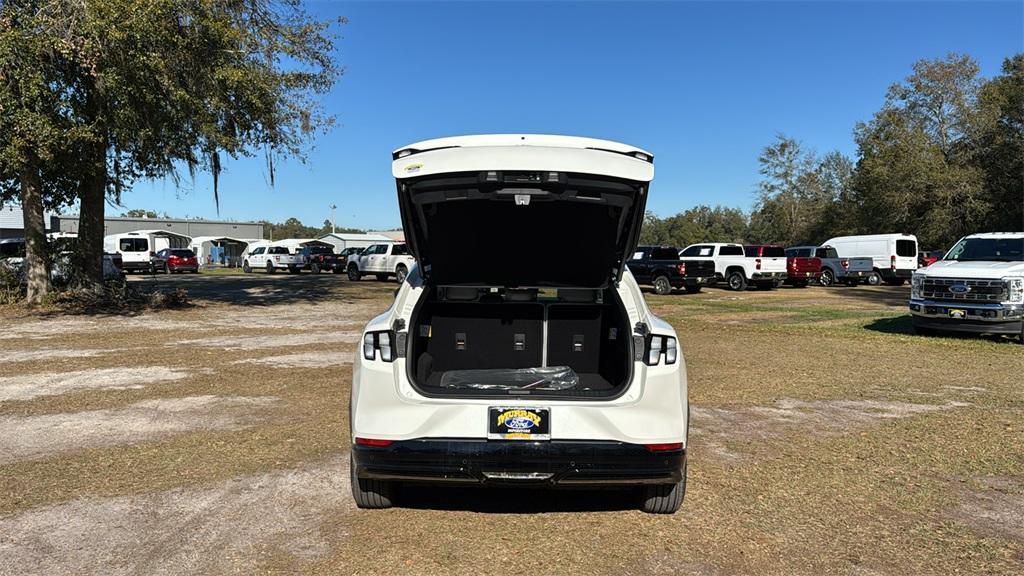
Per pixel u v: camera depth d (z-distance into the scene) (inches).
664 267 913.5
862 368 343.3
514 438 131.3
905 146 1633.9
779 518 148.6
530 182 136.8
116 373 317.1
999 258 466.0
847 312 649.0
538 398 133.2
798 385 298.7
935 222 1573.6
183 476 172.7
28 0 491.2
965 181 1557.6
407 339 139.3
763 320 581.0
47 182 610.5
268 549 131.1
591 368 171.3
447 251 161.9
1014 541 137.6
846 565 126.8
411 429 132.8
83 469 177.8
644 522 145.9
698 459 190.1
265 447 197.5
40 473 174.6
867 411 250.5
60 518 145.4
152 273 1501.0
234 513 148.9
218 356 369.4
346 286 1015.0
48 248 607.2
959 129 1660.9
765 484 169.9
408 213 151.7
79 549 130.3
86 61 486.0
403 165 137.4
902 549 133.7
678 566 125.7
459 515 148.9
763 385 298.0
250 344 416.5
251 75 581.6
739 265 986.7
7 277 623.5
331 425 222.2
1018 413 248.1
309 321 547.8
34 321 527.8
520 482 131.6
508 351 171.9
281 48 651.5
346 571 122.6
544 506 154.7
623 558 128.6
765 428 224.8
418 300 149.7
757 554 131.0
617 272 163.0
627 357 139.7
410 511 150.9
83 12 486.0
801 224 2596.0
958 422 234.1
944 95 1673.2
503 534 139.2
